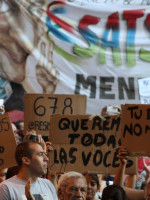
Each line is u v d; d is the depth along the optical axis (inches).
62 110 326.6
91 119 292.7
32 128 326.6
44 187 257.6
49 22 498.3
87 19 507.2
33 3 496.1
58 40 499.8
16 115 490.3
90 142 292.7
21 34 492.7
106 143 291.9
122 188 269.4
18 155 254.8
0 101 346.9
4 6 490.9
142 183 343.6
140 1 514.9
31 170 253.3
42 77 496.1
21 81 492.4
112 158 291.0
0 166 290.4
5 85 490.9
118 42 509.4
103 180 354.9
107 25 509.4
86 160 291.7
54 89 498.0
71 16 504.7
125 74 506.0
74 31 503.5
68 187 247.8
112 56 507.2
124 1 514.3
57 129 292.7
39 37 496.4
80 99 327.3
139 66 507.8
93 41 506.6
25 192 230.5
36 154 253.6
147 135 272.7
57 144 292.2
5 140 290.4
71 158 291.9
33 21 495.2
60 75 498.9
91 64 504.1
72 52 502.0
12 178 254.2
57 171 291.1
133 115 275.6
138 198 292.2
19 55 492.4
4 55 490.9
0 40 491.5
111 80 505.7
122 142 278.2
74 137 292.8
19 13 493.4
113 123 292.0
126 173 295.7
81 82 502.0
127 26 512.1
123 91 504.7
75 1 505.0
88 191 292.7
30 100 326.6
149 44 510.6
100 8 508.4
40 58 495.2
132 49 509.4
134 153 274.7
